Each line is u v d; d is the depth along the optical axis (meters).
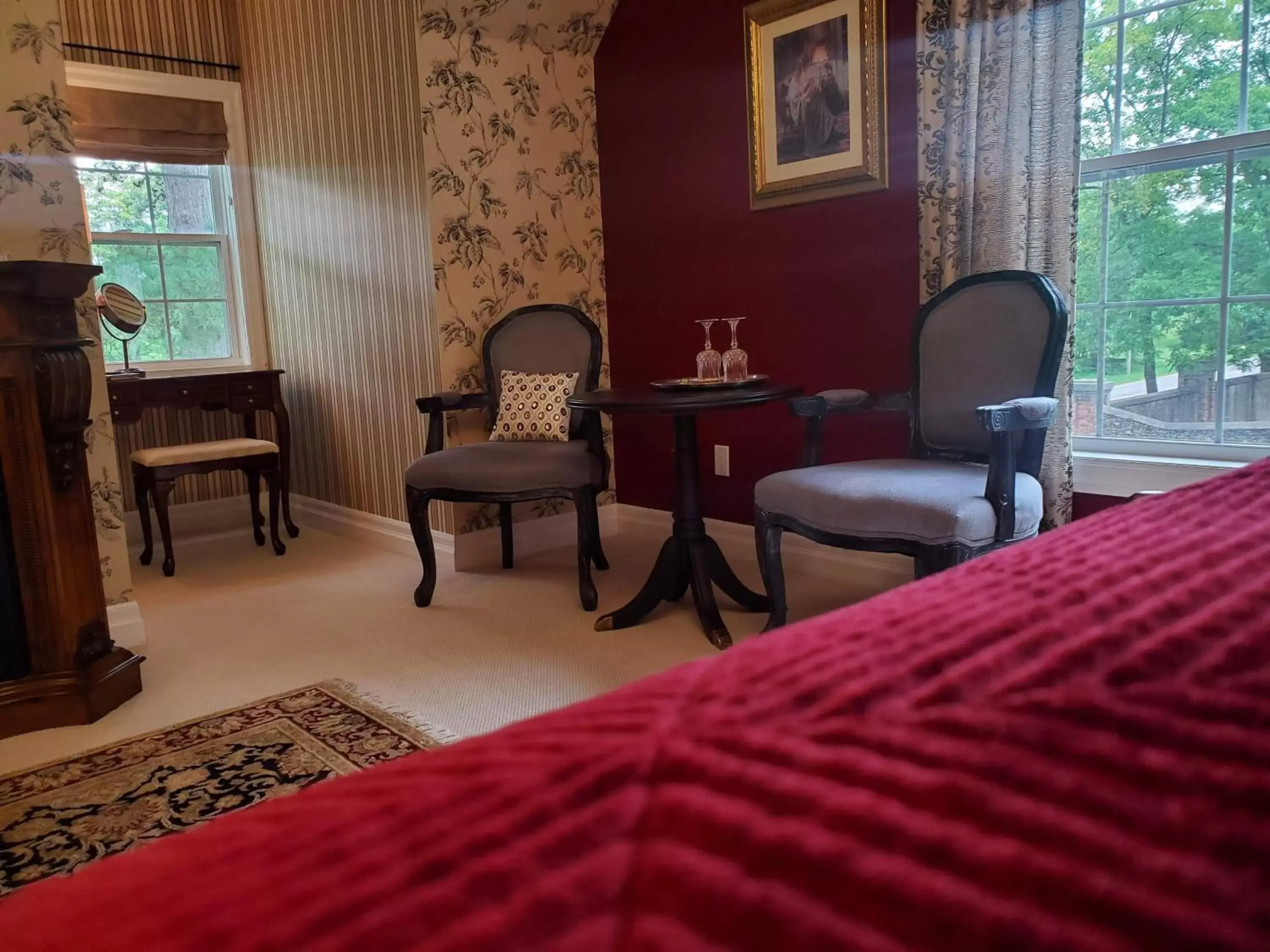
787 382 3.33
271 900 0.38
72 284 2.30
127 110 4.09
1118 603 0.67
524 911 0.36
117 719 2.31
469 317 3.60
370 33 3.54
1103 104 2.57
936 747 0.46
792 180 3.19
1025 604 0.68
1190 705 0.50
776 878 0.37
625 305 3.93
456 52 3.45
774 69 3.19
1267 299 2.32
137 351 4.32
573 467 3.00
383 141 3.60
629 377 3.98
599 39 3.81
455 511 3.62
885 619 0.66
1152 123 2.48
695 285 3.61
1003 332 2.42
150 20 4.16
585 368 3.44
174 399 3.88
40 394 2.22
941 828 0.40
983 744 0.46
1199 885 0.36
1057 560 0.80
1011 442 2.08
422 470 3.09
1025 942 0.33
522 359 3.49
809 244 3.18
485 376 3.54
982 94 2.54
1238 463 2.37
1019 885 0.36
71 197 2.64
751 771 0.45
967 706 0.50
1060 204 2.44
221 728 2.22
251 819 0.46
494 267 3.65
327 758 2.04
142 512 3.91
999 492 2.09
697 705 0.53
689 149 3.54
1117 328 2.61
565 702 2.31
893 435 3.02
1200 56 2.37
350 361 4.04
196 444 4.09
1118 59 2.53
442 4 3.32
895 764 0.45
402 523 3.92
